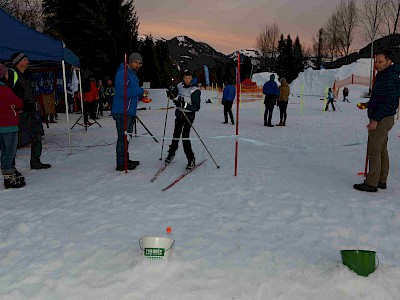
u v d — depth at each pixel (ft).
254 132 34.63
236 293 7.88
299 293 7.89
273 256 9.64
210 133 33.83
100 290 7.95
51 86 45.83
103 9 87.04
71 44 84.84
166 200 14.25
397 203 13.74
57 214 12.76
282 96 39.42
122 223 11.89
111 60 90.38
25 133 24.82
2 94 15.12
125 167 18.58
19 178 16.20
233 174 18.13
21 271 8.87
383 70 14.26
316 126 40.24
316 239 10.72
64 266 9.11
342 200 14.11
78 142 29.09
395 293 7.88
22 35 20.18
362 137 31.78
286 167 19.76
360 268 8.41
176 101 18.61
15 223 11.97
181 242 10.45
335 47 195.93
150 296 7.74
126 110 18.43
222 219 12.25
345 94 100.01
